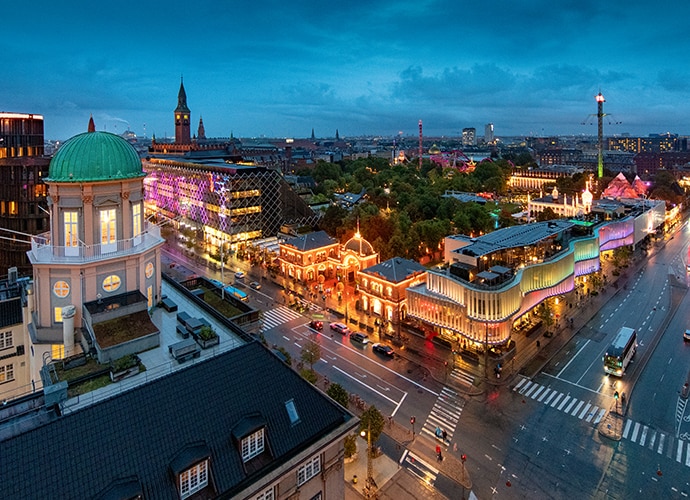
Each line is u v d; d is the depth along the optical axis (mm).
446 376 81562
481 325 85562
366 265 128750
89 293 51656
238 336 50188
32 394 39250
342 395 63500
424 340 96000
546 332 97000
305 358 76812
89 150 51812
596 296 121250
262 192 169500
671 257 161250
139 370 42500
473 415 70750
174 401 35094
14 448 29359
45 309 52062
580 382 79938
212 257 158250
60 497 28172
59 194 51750
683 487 55656
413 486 56125
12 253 121062
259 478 34156
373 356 89188
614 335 97938
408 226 165250
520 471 58781
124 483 29812
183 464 31328
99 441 31219
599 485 56219
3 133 134000
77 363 43844
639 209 178125
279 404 38500
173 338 49469
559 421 69000
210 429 34562
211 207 173750
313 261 135000
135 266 54781
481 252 96375
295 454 36375
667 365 85250
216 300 75625
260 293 123938
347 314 107125
